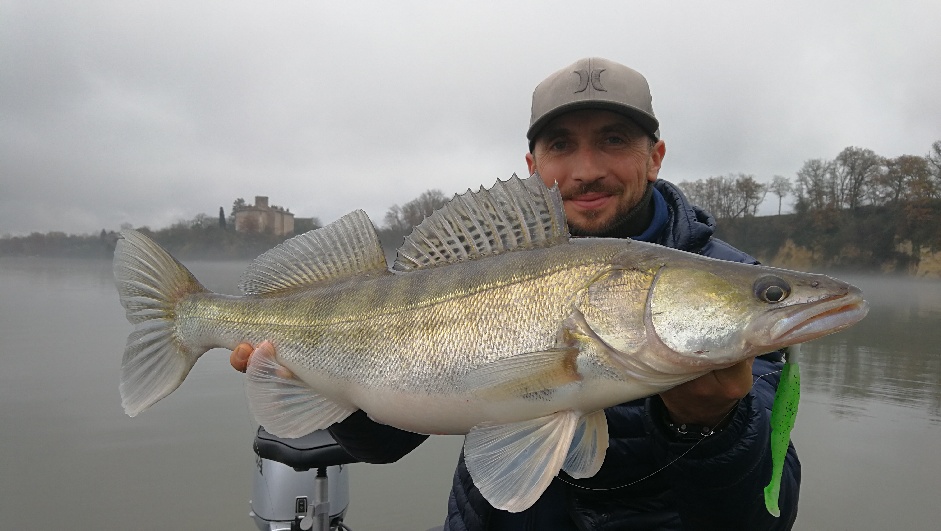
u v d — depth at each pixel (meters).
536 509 0.74
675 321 0.58
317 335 0.76
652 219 0.87
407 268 0.76
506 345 0.62
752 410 0.58
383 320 0.71
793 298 0.56
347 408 0.76
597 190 0.83
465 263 0.70
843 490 1.64
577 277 0.62
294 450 0.97
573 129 0.84
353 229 0.80
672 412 0.59
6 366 2.98
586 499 0.71
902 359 3.42
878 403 2.46
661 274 0.59
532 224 0.68
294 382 0.79
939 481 1.69
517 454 0.60
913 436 2.06
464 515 0.80
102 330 4.05
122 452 1.89
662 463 0.60
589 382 0.60
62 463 1.79
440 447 2.00
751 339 0.56
